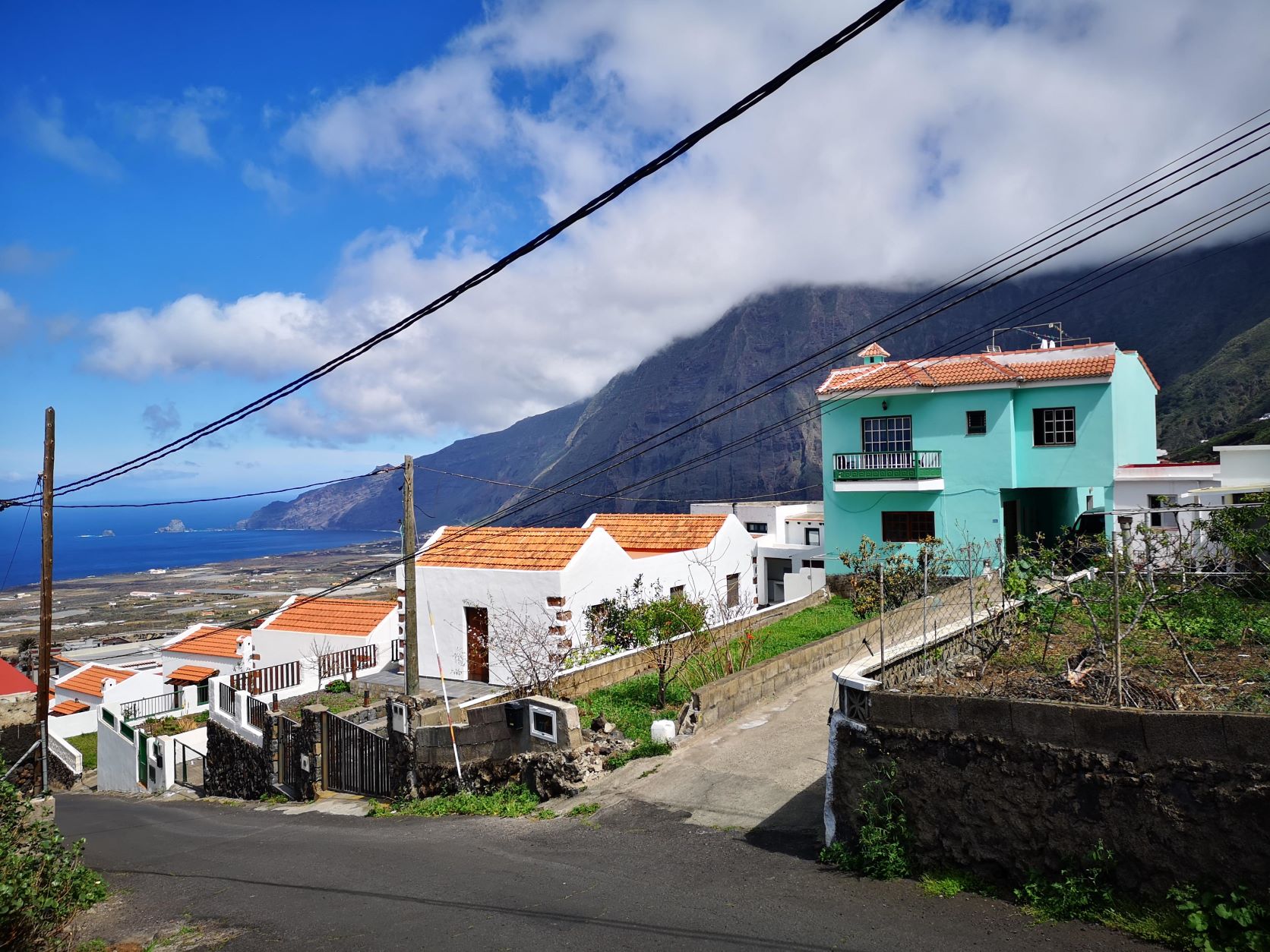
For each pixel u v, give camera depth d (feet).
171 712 99.66
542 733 41.47
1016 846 22.71
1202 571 38.14
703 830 31.86
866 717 26.63
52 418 62.90
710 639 60.03
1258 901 18.60
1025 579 34.09
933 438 93.30
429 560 75.05
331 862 35.01
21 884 25.57
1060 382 88.38
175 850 42.57
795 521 142.61
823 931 21.98
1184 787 20.01
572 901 26.30
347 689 75.31
